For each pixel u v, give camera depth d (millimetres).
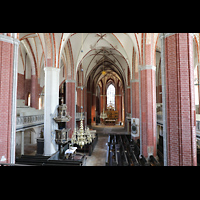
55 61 11445
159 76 18125
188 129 5238
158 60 17891
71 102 16172
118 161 9898
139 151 11562
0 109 5887
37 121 13508
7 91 6074
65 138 11992
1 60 6016
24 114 13172
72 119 16078
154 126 10367
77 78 22281
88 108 28484
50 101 11172
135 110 16469
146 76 10578
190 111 5281
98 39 16500
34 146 15523
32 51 16859
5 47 6117
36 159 9133
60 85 23391
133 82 16688
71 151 10898
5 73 6066
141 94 10867
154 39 10797
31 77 17609
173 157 5379
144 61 10797
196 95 12961
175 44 5527
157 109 16531
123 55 17766
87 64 22547
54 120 11383
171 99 5543
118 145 13250
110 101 35469
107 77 36031
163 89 5922
